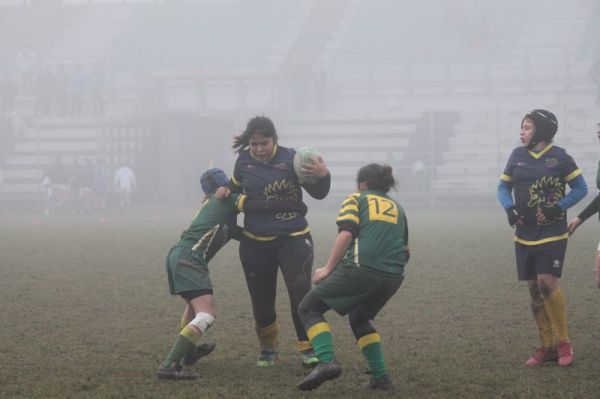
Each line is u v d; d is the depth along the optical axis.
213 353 9.14
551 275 8.49
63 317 11.19
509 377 7.94
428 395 7.32
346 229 7.38
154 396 7.29
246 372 8.28
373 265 7.35
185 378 7.94
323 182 8.44
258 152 8.41
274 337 8.69
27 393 7.38
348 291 7.38
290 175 8.46
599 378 7.89
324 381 7.45
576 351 9.02
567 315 10.95
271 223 8.47
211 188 8.55
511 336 9.80
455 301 12.20
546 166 8.70
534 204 8.68
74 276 15.26
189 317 8.71
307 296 7.57
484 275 14.88
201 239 8.30
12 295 13.03
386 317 11.01
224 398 7.24
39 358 8.81
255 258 8.52
